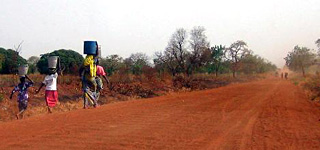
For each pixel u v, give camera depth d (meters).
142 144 6.36
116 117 9.53
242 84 39.75
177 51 40.25
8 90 15.34
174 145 6.35
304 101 16.45
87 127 7.84
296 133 7.63
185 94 21.75
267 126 8.54
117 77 26.31
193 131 7.75
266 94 21.22
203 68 50.94
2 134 6.84
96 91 12.34
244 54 65.44
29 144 6.09
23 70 10.59
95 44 11.90
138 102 14.92
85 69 11.82
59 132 7.17
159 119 9.42
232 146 6.33
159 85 27.33
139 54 46.28
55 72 11.19
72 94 17.62
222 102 15.18
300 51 74.56
